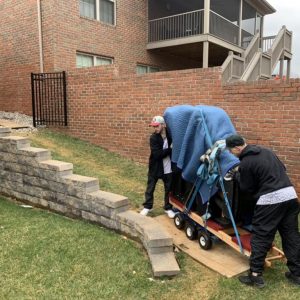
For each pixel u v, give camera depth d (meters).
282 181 3.59
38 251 4.19
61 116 9.99
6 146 6.46
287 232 3.65
